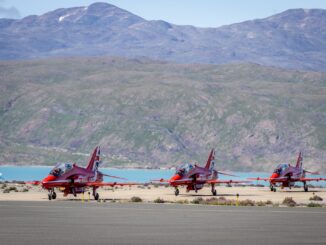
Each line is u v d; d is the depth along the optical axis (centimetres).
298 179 16462
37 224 6650
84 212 8388
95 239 5391
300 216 8006
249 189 18638
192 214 8181
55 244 5047
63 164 11625
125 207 9550
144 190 17438
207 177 14050
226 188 19712
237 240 5394
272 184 16525
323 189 19288
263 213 8488
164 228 6331
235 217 7744
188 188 13912
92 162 12106
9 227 6319
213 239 5459
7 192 15025
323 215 8219
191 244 5128
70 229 6172
